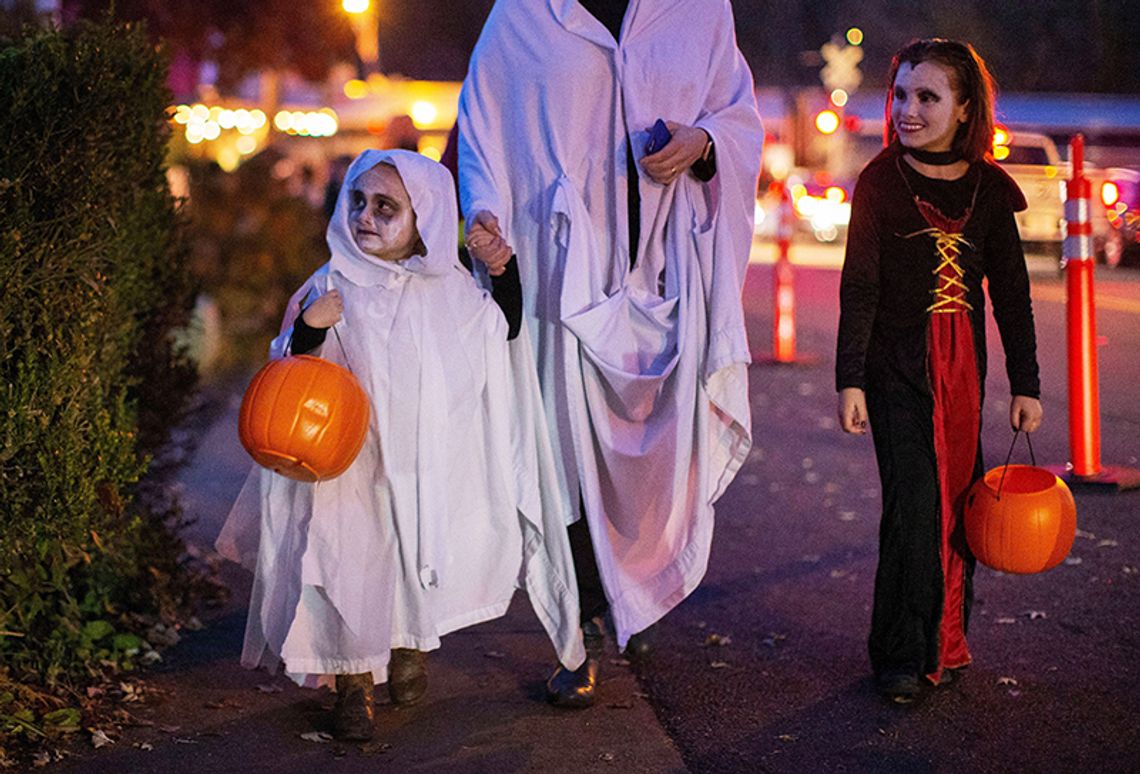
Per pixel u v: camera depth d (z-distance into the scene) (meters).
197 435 9.62
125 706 4.72
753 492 7.99
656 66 4.75
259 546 4.43
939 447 4.62
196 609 5.84
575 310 4.61
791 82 40.28
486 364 4.50
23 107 4.41
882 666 4.73
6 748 4.32
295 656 4.28
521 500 4.62
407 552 4.33
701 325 4.74
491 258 4.50
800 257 27.84
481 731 4.55
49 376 4.42
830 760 4.25
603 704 4.79
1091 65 34.31
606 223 4.78
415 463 4.33
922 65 4.55
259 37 15.64
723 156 4.72
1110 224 19.69
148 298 5.86
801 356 13.50
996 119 4.80
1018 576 6.00
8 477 4.39
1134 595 5.66
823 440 9.44
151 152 5.58
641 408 4.71
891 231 4.62
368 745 4.43
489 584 4.52
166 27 14.27
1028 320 4.74
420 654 4.75
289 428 4.05
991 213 4.66
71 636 4.96
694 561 4.78
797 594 5.99
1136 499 7.17
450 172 4.62
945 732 4.41
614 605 4.69
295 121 27.33
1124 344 12.42
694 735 4.49
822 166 34.22
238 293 16.70
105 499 4.84
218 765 4.25
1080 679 4.80
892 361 4.64
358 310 4.35
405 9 28.38
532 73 4.75
